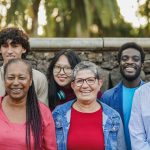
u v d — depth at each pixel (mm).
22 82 3420
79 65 3791
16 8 10953
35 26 11352
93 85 3713
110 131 3699
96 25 14625
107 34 14758
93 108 3768
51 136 3529
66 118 3740
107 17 13344
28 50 4180
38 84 4020
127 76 4242
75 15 13711
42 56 5422
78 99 3744
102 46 5418
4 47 4078
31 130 3406
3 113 3432
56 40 5410
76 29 13844
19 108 3479
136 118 3809
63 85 4211
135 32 14797
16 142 3326
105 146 3650
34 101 3531
